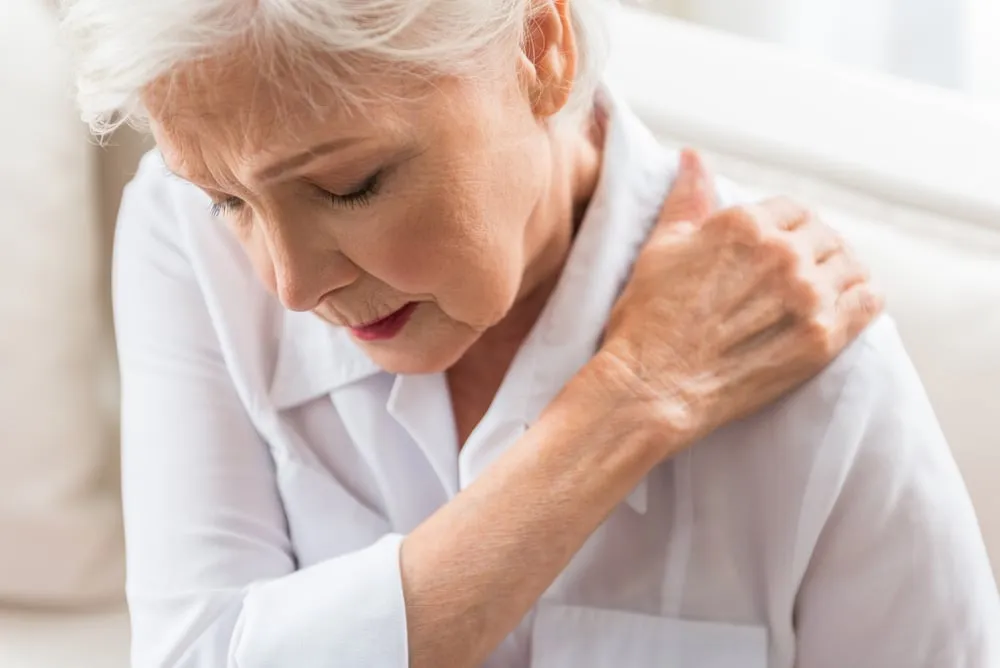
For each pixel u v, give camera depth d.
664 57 1.19
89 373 1.24
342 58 0.58
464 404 0.88
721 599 0.85
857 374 0.78
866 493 0.78
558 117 0.73
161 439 0.88
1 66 1.17
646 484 0.84
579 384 0.79
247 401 0.90
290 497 0.91
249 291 0.90
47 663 1.16
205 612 0.83
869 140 1.09
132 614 0.88
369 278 0.68
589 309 0.83
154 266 0.93
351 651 0.77
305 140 0.59
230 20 0.56
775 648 0.85
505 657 0.88
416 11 0.58
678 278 0.80
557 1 0.67
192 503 0.87
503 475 0.78
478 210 0.66
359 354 0.87
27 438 1.18
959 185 1.04
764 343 0.78
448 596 0.77
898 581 0.79
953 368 0.98
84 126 1.23
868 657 0.83
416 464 0.89
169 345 0.91
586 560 0.86
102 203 1.33
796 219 0.82
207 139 0.61
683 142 1.12
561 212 0.81
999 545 0.97
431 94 0.61
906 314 0.99
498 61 0.64
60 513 1.20
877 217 1.05
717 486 0.83
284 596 0.80
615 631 0.86
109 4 0.58
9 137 1.17
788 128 1.11
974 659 0.80
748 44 1.22
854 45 1.47
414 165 0.62
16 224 1.17
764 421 0.80
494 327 0.85
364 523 0.91
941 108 1.12
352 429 0.89
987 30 1.37
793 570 0.81
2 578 1.20
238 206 0.68
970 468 0.97
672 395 0.77
